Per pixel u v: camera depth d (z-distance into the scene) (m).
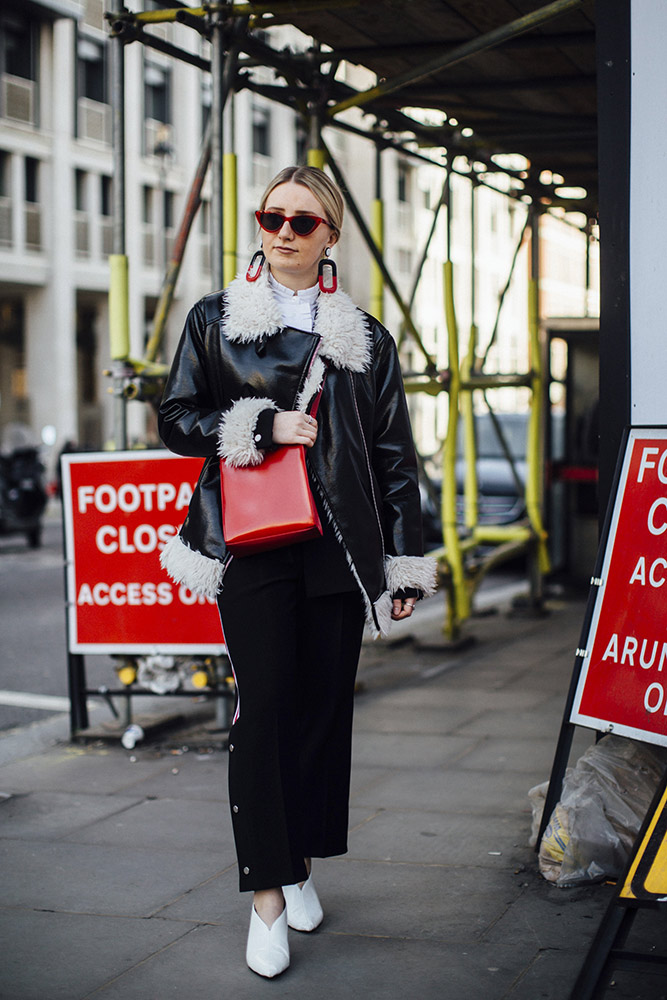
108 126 30.77
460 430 14.45
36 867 3.57
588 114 6.39
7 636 9.12
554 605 9.70
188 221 5.52
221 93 4.94
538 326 9.08
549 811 3.49
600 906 3.20
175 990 2.73
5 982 2.77
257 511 2.77
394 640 7.65
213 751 5.00
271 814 2.82
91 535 5.08
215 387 2.96
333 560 2.87
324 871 3.50
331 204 2.91
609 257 3.59
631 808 3.41
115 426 5.25
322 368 2.86
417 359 33.81
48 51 28.84
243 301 2.88
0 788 4.48
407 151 7.39
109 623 5.09
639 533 3.40
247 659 2.86
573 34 4.96
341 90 6.10
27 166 29.08
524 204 8.85
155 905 3.25
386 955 2.90
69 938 3.03
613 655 3.40
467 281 40.06
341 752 3.00
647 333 3.54
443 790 4.34
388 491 3.01
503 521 13.48
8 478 17.27
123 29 5.01
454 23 4.93
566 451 10.23
